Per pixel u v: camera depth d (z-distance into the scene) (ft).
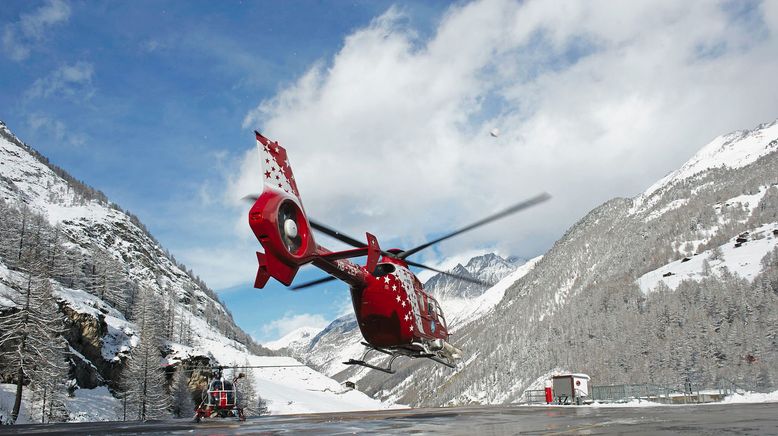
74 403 274.16
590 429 47.67
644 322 582.76
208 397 97.45
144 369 290.15
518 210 67.21
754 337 448.24
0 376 234.38
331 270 70.33
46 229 485.56
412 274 81.76
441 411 103.45
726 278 613.93
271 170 63.00
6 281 279.08
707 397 137.08
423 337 80.28
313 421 77.51
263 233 59.31
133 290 570.87
